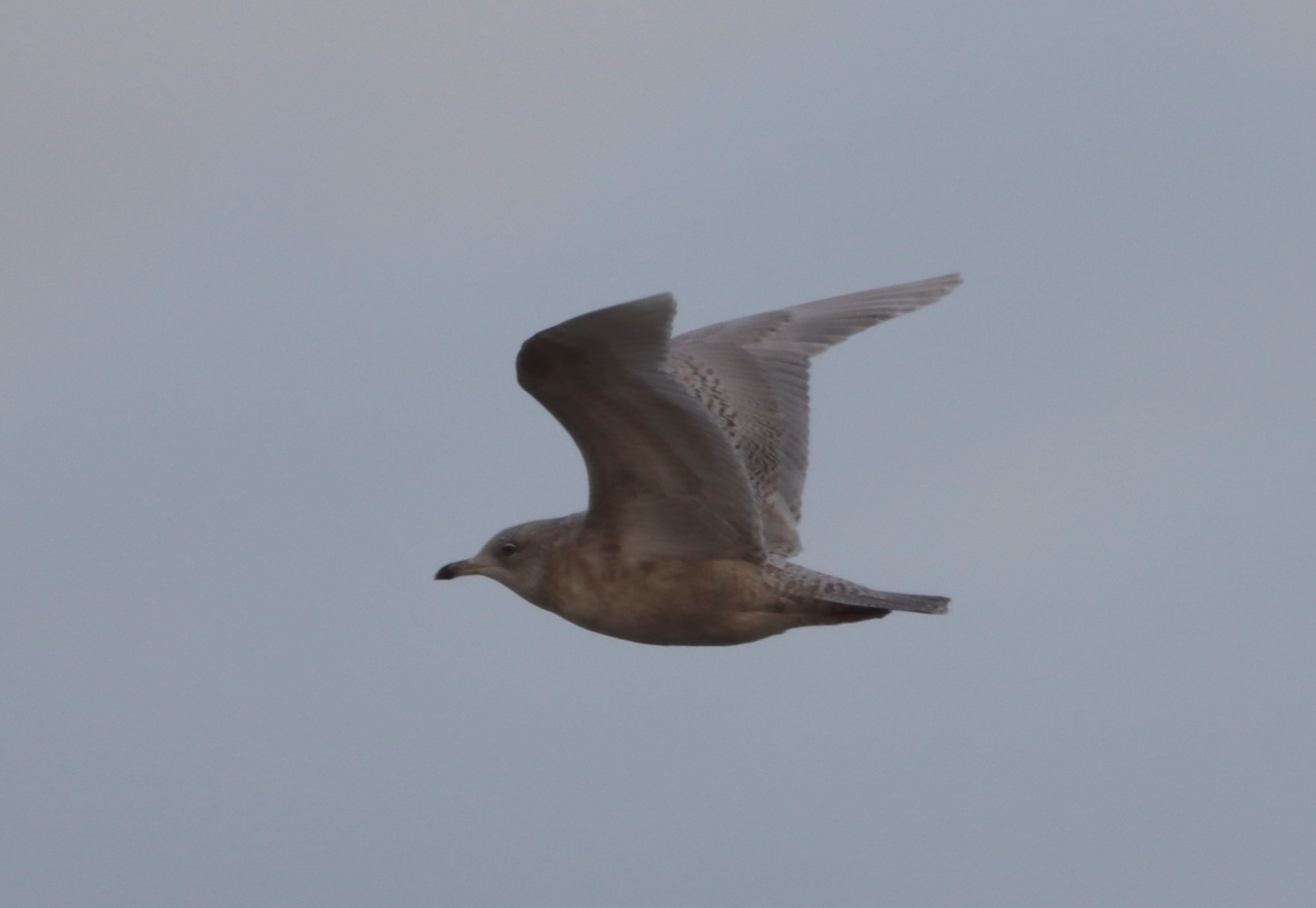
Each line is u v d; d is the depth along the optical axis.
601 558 13.93
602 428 12.97
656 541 13.80
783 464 15.84
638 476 13.40
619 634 14.27
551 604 14.32
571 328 11.80
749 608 13.88
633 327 11.80
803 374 16.41
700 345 16.70
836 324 16.92
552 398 12.61
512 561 14.34
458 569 14.42
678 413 12.68
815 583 13.81
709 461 13.12
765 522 15.38
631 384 12.41
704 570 13.80
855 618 13.78
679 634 14.12
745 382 16.23
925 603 13.55
